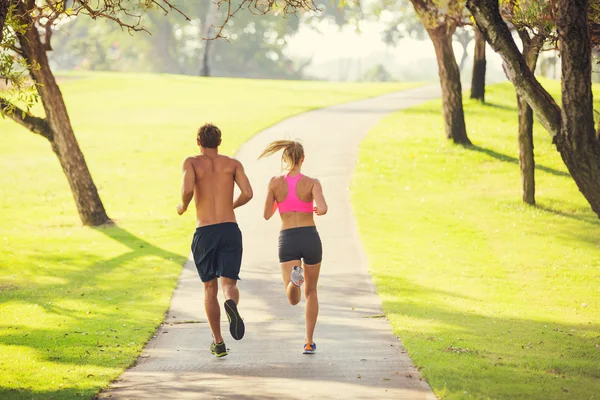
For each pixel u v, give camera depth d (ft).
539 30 61.05
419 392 34.81
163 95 253.85
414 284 69.51
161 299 64.28
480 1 41.81
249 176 128.16
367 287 67.21
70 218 114.52
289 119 190.19
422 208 110.63
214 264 41.91
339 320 54.13
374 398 33.94
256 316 56.65
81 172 107.04
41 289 70.54
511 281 73.72
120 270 79.20
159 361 43.62
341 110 207.00
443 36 151.53
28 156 160.86
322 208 41.52
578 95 40.45
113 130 182.60
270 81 327.26
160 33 535.60
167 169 144.36
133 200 122.62
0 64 51.03
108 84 292.20
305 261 42.70
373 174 131.34
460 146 152.25
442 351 43.04
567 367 39.75
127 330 52.19
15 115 102.42
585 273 78.28
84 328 53.21
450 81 153.79
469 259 83.35
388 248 86.99
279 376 38.75
